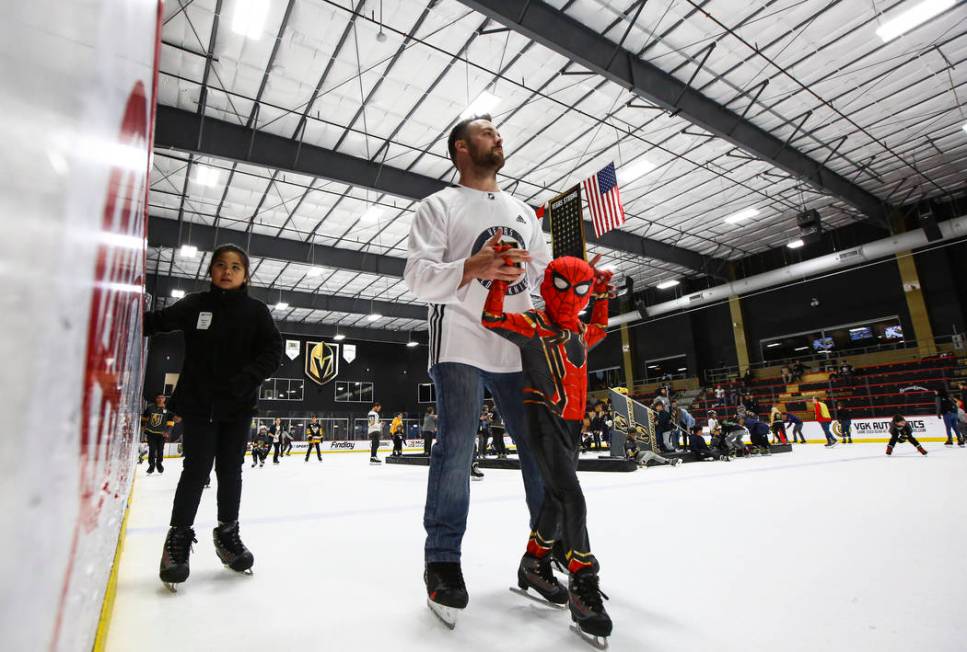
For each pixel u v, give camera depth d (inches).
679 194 601.6
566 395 64.8
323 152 465.1
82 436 14.8
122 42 17.2
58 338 10.6
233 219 602.5
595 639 54.1
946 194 669.9
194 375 79.4
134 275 31.9
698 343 927.0
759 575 76.7
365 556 95.6
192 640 56.3
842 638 54.2
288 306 866.1
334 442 924.0
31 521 9.3
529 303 78.5
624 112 449.1
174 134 399.9
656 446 365.4
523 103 430.9
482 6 310.0
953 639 53.2
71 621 15.7
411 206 584.7
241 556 80.2
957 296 663.1
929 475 208.7
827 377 731.4
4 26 6.9
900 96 456.4
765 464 322.0
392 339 1123.9
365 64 380.5
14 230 7.3
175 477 324.8
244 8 297.9
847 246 764.0
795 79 423.8
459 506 65.3
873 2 355.6
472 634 57.8
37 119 8.6
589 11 351.6
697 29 369.7
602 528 117.6
